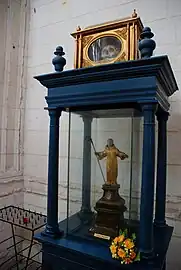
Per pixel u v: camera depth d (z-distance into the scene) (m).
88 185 1.11
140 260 0.83
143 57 0.84
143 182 0.85
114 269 0.86
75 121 1.15
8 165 1.73
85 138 1.12
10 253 1.71
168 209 1.31
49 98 1.08
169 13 1.34
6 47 1.71
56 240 1.03
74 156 1.16
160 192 1.18
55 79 1.03
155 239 1.03
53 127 1.09
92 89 0.96
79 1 1.63
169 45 1.33
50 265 1.04
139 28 0.95
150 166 0.84
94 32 1.01
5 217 1.60
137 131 0.96
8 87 1.73
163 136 1.18
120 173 1.01
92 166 1.10
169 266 1.28
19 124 1.81
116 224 0.99
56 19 1.71
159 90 0.90
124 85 0.89
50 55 1.73
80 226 1.10
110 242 0.98
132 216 0.96
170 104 1.31
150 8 1.39
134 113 0.96
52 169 1.09
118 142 1.01
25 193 1.82
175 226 1.29
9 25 1.73
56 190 1.09
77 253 0.94
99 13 1.55
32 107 1.80
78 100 1.00
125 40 0.94
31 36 1.83
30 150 1.81
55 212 1.08
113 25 0.96
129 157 0.98
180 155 1.29
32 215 1.68
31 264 1.72
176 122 1.30
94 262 0.91
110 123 1.04
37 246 1.71
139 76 0.86
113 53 0.96
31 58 1.82
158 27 1.36
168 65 0.86
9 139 1.74
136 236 0.92
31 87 1.81
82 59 1.03
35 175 1.78
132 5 1.44
